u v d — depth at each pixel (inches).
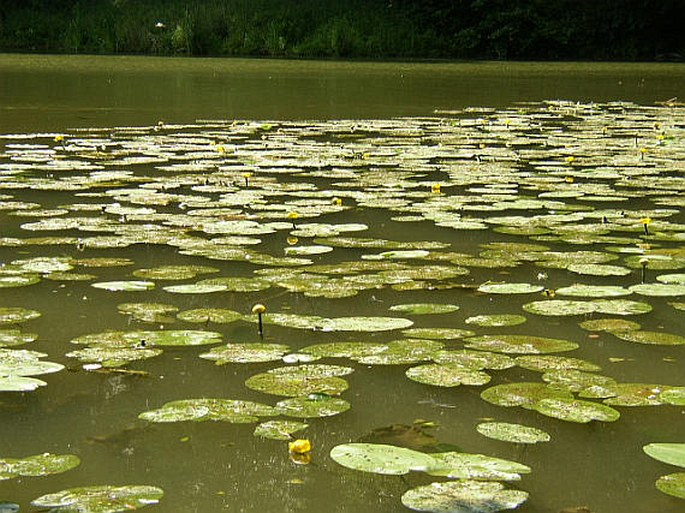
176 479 93.3
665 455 94.7
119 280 159.6
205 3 1095.6
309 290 153.5
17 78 690.2
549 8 1098.1
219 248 181.2
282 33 1056.2
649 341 132.0
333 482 93.0
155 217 208.1
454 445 101.0
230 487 91.5
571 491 91.6
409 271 166.4
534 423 107.0
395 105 548.7
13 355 122.0
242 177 265.6
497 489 87.6
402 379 119.0
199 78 719.1
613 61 1042.7
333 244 186.4
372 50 1062.4
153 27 1056.8
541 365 120.0
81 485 91.5
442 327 138.6
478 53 1087.0
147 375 119.1
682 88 708.0
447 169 287.3
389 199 231.9
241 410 105.6
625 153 330.0
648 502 89.7
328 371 117.4
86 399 112.1
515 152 329.7
